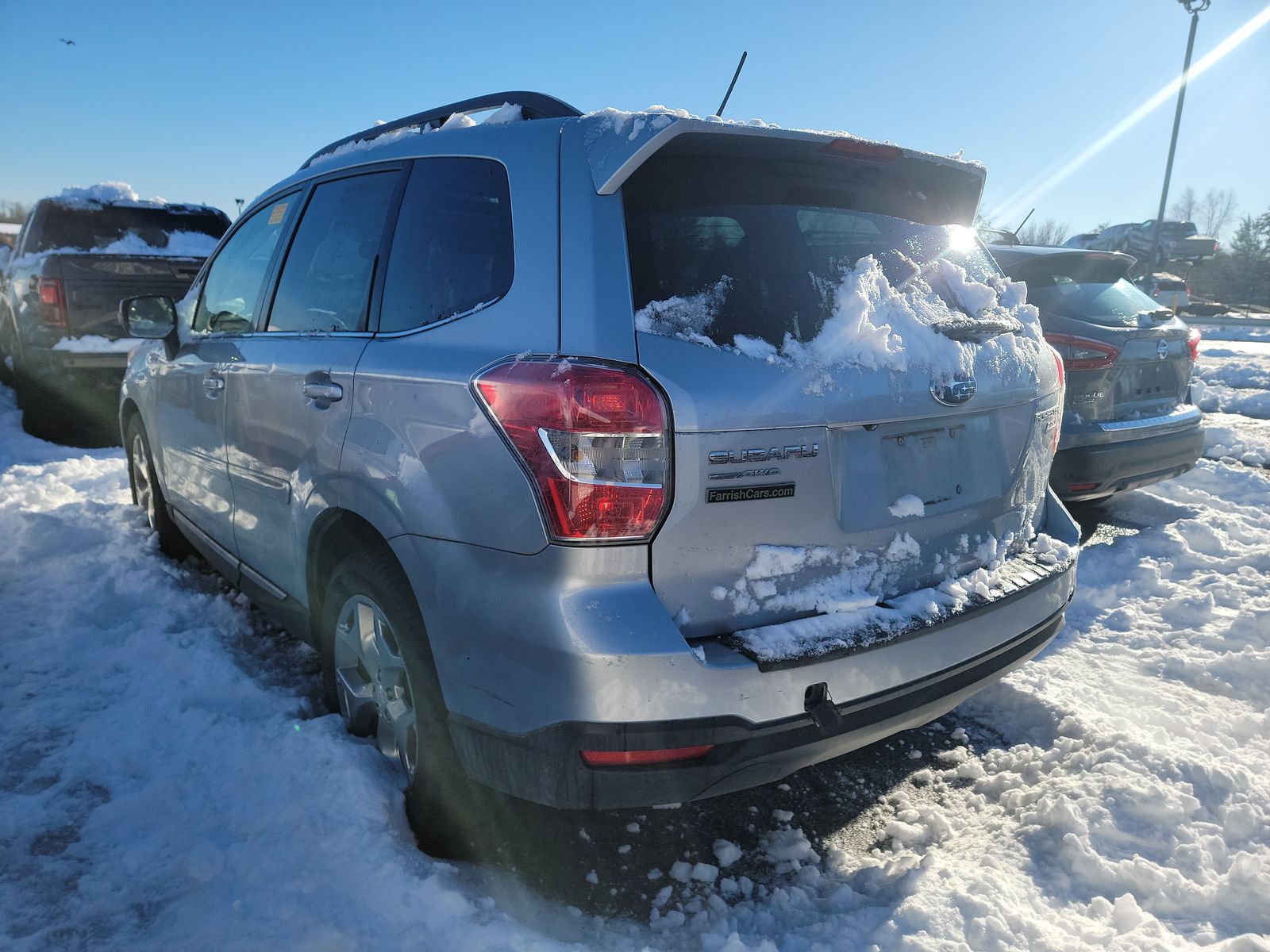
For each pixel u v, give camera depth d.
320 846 2.42
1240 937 2.18
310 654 3.80
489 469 2.10
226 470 3.55
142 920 2.24
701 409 2.01
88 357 7.77
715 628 2.10
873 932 2.24
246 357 3.32
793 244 2.36
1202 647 4.00
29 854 2.48
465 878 2.38
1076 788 2.81
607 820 2.76
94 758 2.93
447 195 2.58
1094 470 5.14
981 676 2.51
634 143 2.15
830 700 2.15
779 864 2.59
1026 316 2.93
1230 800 2.74
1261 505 6.28
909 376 2.34
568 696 1.98
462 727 2.24
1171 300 23.39
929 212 2.85
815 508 2.20
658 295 2.10
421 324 2.50
